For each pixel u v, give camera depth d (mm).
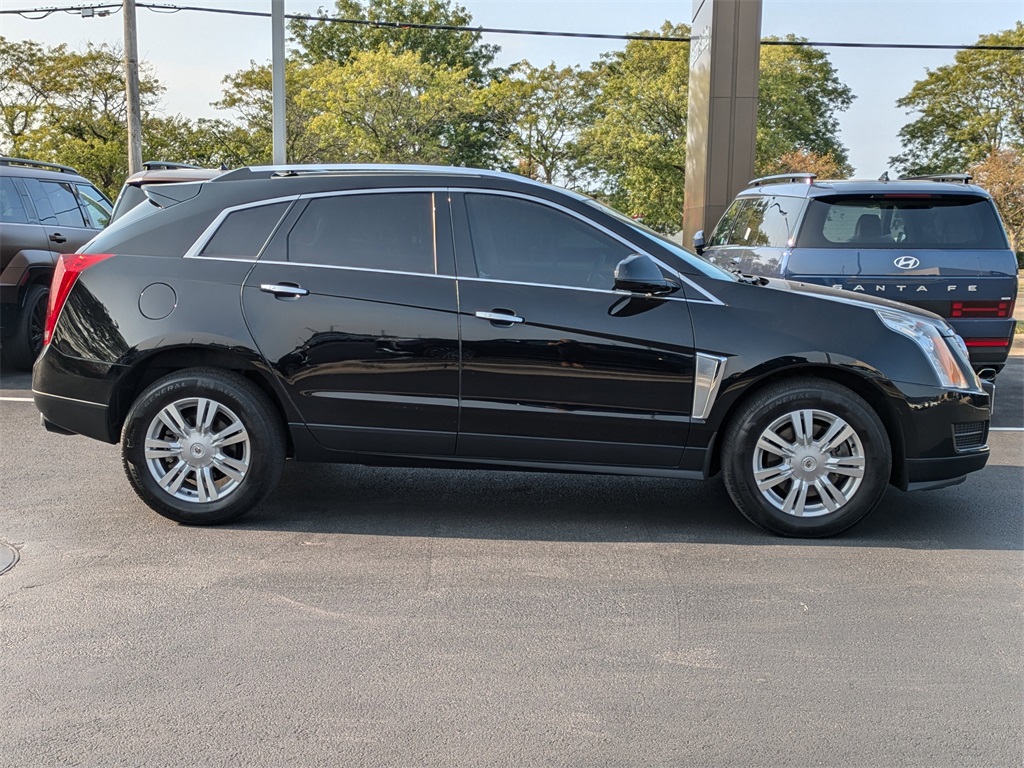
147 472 4953
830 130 53438
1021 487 5984
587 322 4770
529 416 4840
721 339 4770
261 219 4977
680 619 3881
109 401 4949
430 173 4988
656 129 45000
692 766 2816
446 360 4812
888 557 4641
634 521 5203
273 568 4414
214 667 3418
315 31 54125
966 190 7488
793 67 49812
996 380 10586
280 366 4848
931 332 4965
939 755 2885
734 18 17078
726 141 17484
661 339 4773
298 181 5020
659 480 6082
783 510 4875
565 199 4918
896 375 4793
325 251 4922
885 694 3264
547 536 4930
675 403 4812
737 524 5164
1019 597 4141
